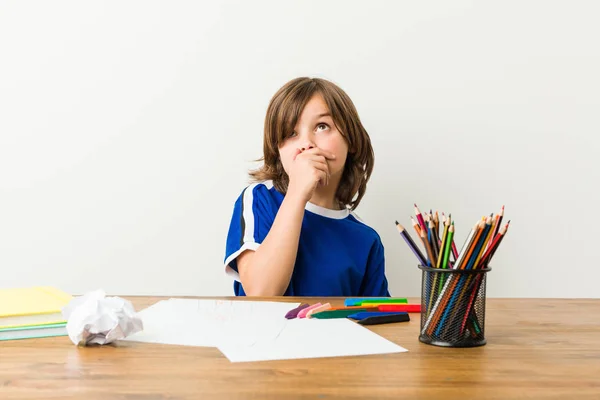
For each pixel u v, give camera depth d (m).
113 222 1.56
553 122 1.58
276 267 1.08
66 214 1.55
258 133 1.56
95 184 1.56
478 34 1.57
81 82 1.55
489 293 1.60
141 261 1.56
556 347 0.64
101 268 1.56
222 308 0.84
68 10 1.55
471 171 1.57
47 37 1.55
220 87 1.55
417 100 1.56
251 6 1.55
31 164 1.55
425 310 0.66
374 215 1.57
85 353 0.59
